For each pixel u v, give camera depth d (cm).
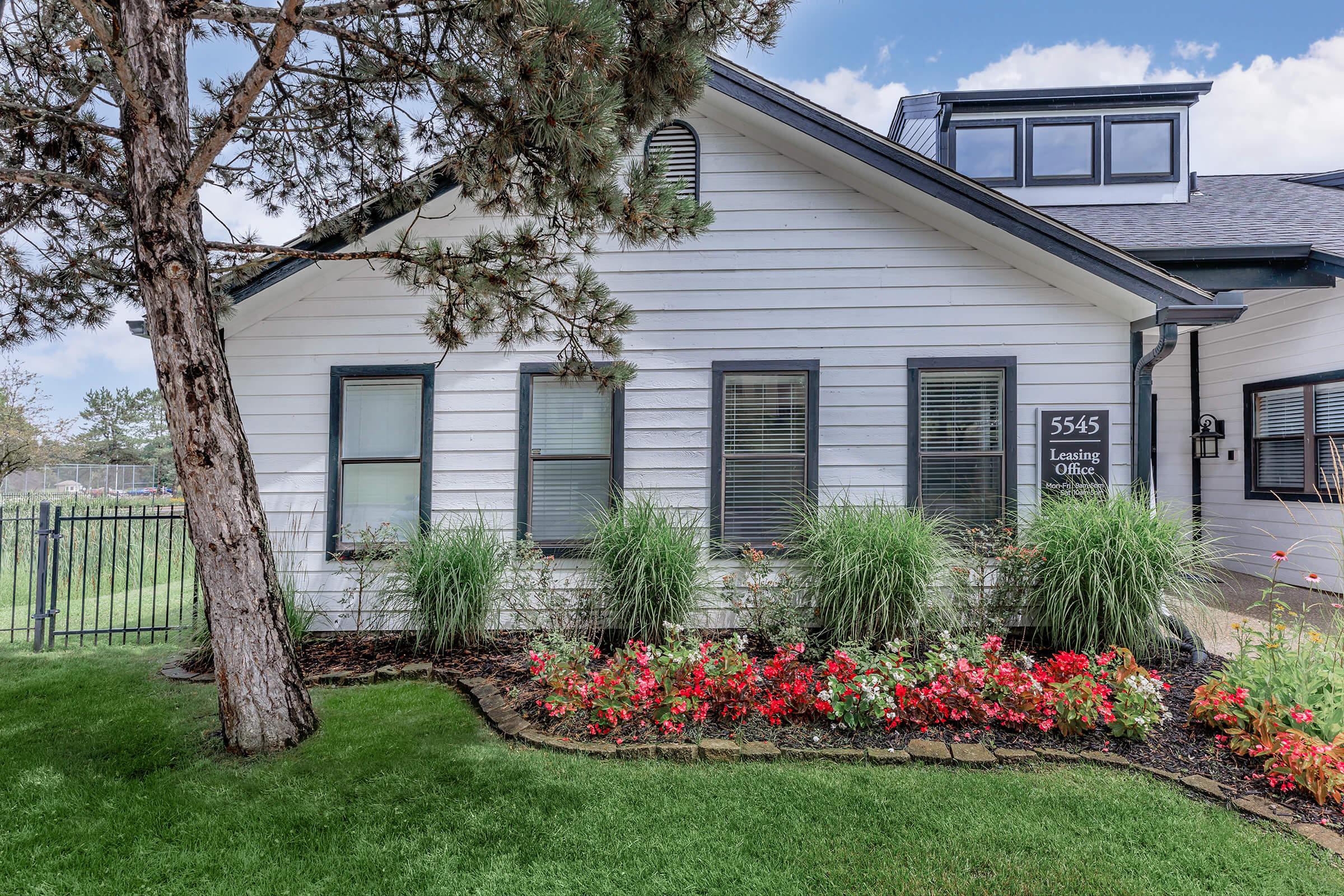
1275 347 774
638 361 605
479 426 607
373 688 447
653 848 256
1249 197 905
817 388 597
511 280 406
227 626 339
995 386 595
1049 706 360
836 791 299
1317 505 724
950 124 938
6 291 508
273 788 305
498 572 537
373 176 514
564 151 311
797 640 470
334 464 609
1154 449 901
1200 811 283
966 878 238
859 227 599
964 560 533
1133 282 522
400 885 236
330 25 339
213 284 483
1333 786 285
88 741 357
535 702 400
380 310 611
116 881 239
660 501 600
